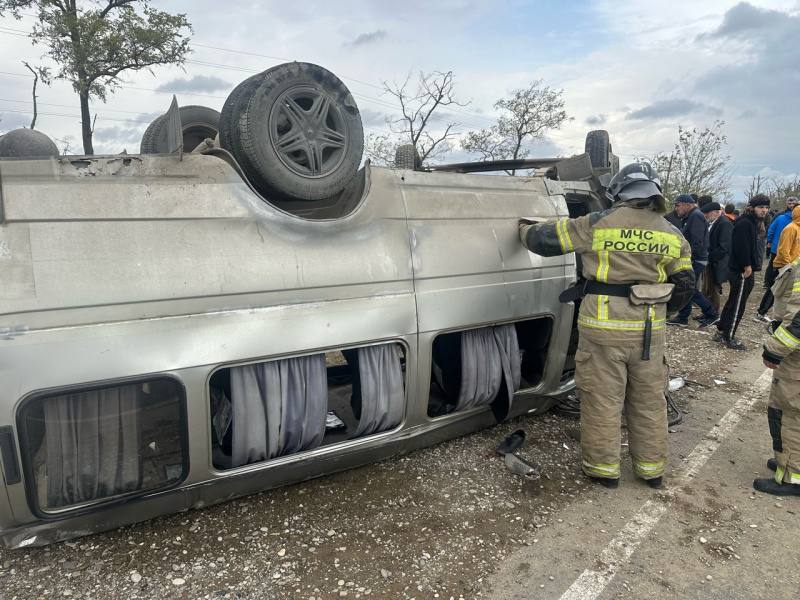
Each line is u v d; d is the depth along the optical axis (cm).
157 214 224
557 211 375
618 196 308
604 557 253
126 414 220
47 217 203
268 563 240
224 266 235
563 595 227
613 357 302
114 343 209
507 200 349
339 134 279
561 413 419
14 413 194
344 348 267
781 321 301
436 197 314
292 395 256
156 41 1997
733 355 603
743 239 597
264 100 250
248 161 252
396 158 436
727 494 313
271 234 250
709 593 231
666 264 304
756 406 452
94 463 217
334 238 269
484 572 240
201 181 236
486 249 326
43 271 200
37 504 209
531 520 281
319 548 251
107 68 2025
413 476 317
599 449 312
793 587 235
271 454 258
